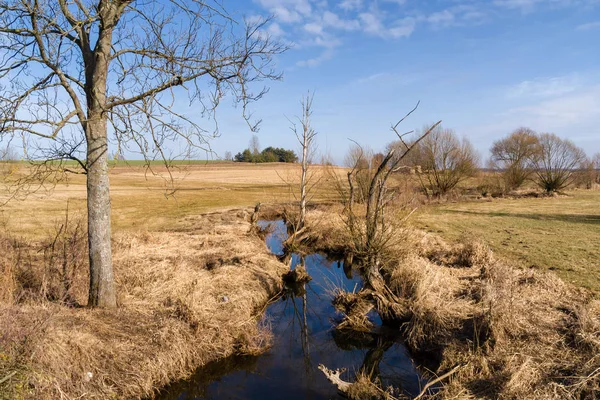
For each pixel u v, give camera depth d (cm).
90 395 520
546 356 593
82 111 586
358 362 745
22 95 518
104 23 574
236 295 905
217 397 626
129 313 706
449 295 833
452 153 3023
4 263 721
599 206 2581
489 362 609
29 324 550
